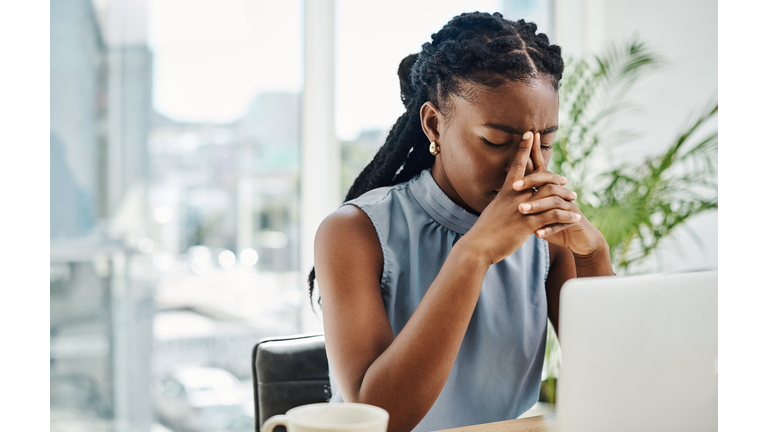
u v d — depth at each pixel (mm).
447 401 975
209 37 2156
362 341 830
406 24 2398
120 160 2055
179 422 2160
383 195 1013
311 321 2307
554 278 1133
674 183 2262
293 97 2271
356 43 2334
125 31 2047
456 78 887
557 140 2117
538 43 917
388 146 1090
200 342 2186
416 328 779
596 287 605
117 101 2043
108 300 2049
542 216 801
